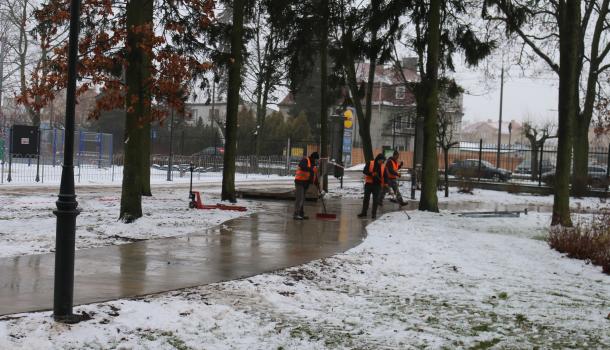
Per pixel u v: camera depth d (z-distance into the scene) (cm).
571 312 784
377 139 7019
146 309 657
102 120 6219
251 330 632
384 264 1066
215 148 4625
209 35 1986
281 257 1070
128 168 1448
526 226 1730
